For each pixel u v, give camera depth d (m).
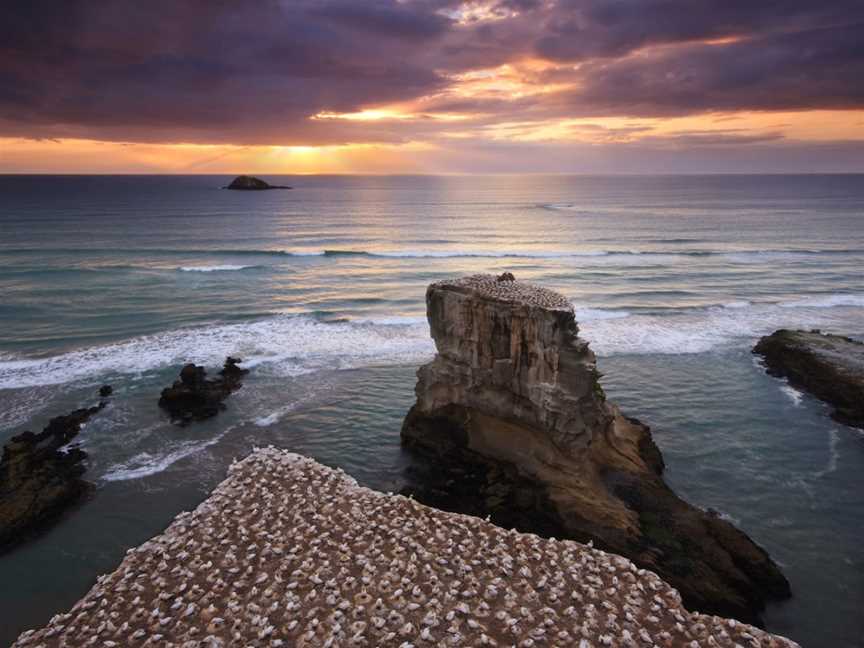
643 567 21.83
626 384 42.38
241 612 16.62
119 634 15.94
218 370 43.91
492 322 28.64
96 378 41.97
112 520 26.81
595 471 27.25
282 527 20.77
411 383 42.06
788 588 22.34
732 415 37.66
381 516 21.55
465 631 16.08
